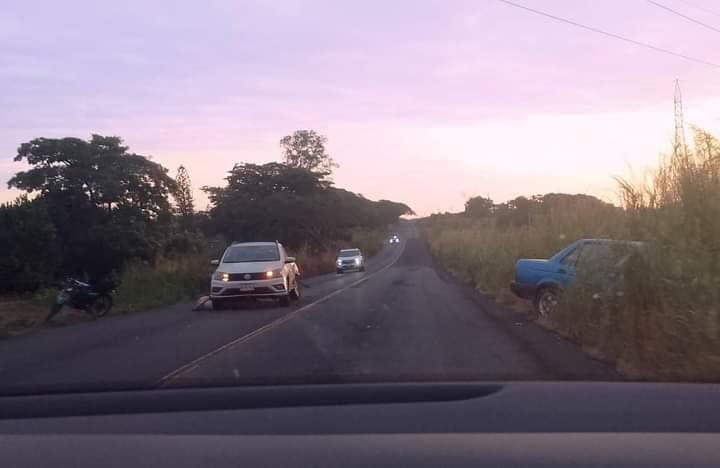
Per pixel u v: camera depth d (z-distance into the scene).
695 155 14.69
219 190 66.75
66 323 23.19
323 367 13.05
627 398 9.77
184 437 8.16
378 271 55.78
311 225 65.31
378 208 140.38
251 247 26.70
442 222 100.69
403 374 12.18
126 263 39.38
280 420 8.90
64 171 45.06
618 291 14.05
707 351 11.96
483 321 20.12
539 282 19.62
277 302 26.19
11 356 15.92
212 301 25.48
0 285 34.91
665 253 13.69
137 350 15.99
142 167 46.94
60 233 43.53
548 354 14.31
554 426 8.32
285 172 67.75
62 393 11.23
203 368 13.23
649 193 15.07
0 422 9.10
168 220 48.31
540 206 29.64
